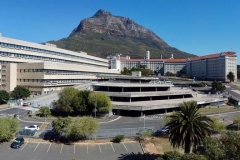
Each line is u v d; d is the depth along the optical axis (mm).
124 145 59344
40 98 114812
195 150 42531
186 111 46906
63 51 178375
